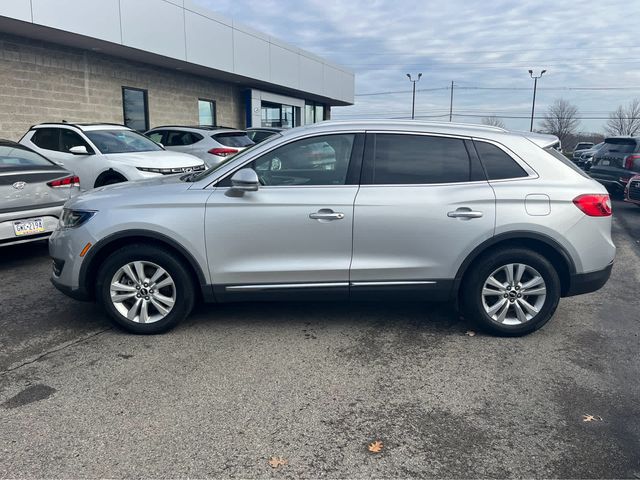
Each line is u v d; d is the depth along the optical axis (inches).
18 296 211.9
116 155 339.9
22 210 241.1
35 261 268.8
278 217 163.3
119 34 497.7
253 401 131.2
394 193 164.7
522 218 163.5
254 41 729.0
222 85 771.4
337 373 146.5
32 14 413.7
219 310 195.3
